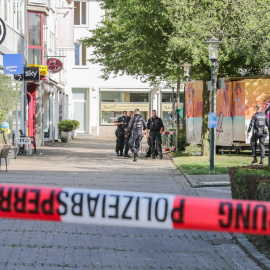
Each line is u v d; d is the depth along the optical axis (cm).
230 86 3216
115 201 375
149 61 3089
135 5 2897
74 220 378
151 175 2170
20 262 829
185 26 2722
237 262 877
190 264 862
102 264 839
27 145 3369
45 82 4544
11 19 3428
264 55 2744
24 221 1162
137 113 3028
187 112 3672
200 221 362
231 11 2716
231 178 1140
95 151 3872
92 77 6725
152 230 1119
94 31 3550
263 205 358
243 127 3148
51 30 4912
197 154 3288
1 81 2720
